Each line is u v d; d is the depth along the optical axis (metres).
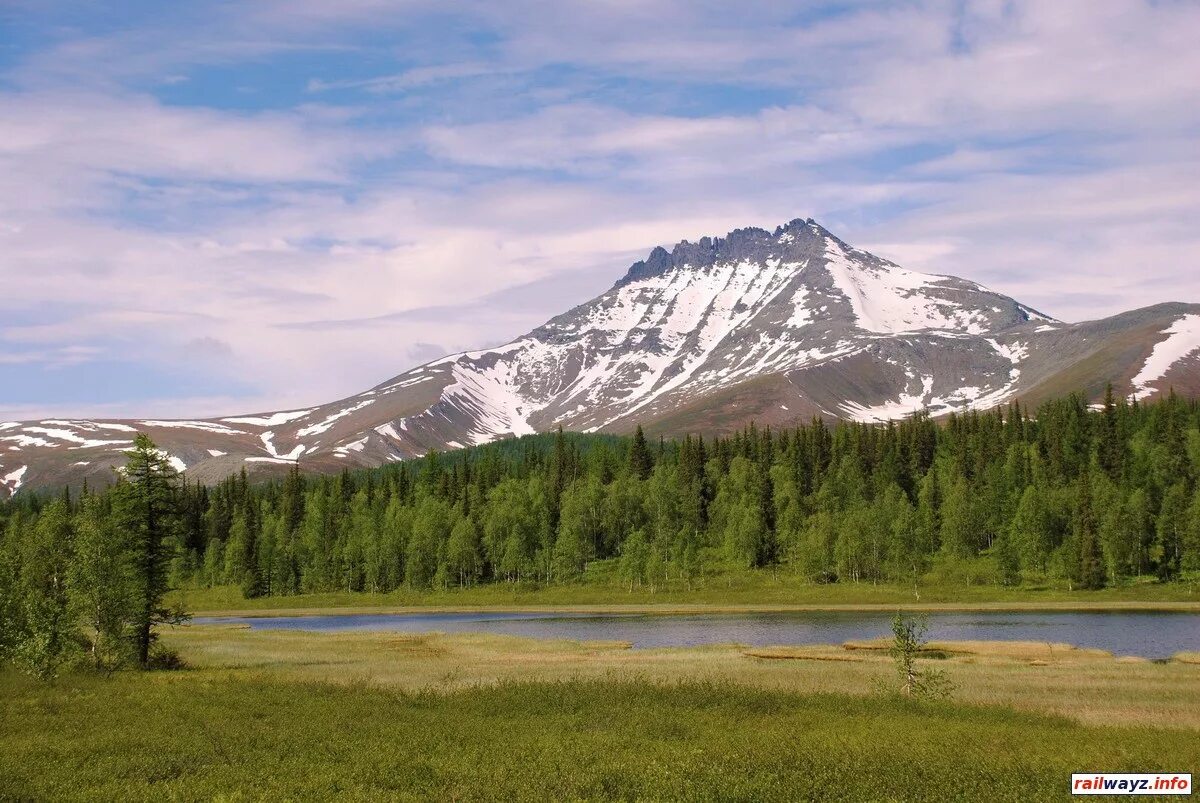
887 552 162.88
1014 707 51.06
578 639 107.50
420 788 31.16
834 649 86.88
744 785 30.30
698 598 159.88
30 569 77.56
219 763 35.38
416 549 190.75
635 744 38.69
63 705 49.69
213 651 91.00
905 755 34.75
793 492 190.75
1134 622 111.94
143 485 79.19
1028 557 160.12
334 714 46.44
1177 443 192.38
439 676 68.38
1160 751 36.69
